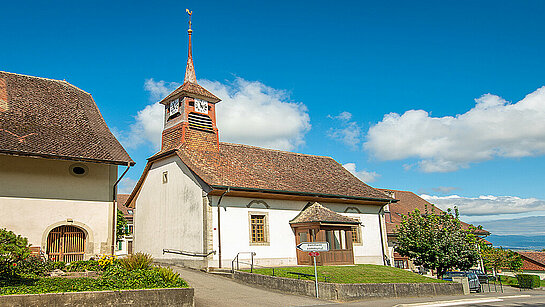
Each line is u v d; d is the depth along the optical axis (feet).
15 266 48.93
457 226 98.58
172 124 95.81
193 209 85.05
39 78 80.53
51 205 64.69
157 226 94.27
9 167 63.10
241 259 83.97
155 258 92.99
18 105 69.77
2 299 39.73
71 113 74.28
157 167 97.50
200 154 91.04
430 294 76.13
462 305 62.03
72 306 42.83
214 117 97.50
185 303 49.42
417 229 97.66
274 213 90.99
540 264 158.51
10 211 61.93
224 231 82.89
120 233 139.74
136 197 103.45
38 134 64.59
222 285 67.46
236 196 86.02
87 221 66.69
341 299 60.70
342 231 100.37
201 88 97.66
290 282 65.00
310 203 97.14
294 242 92.68
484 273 135.23
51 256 63.93
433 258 94.84
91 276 56.90
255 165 97.30
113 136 73.46
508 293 91.50
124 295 45.78
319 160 116.67
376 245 106.63
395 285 69.82
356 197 102.27
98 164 69.62
